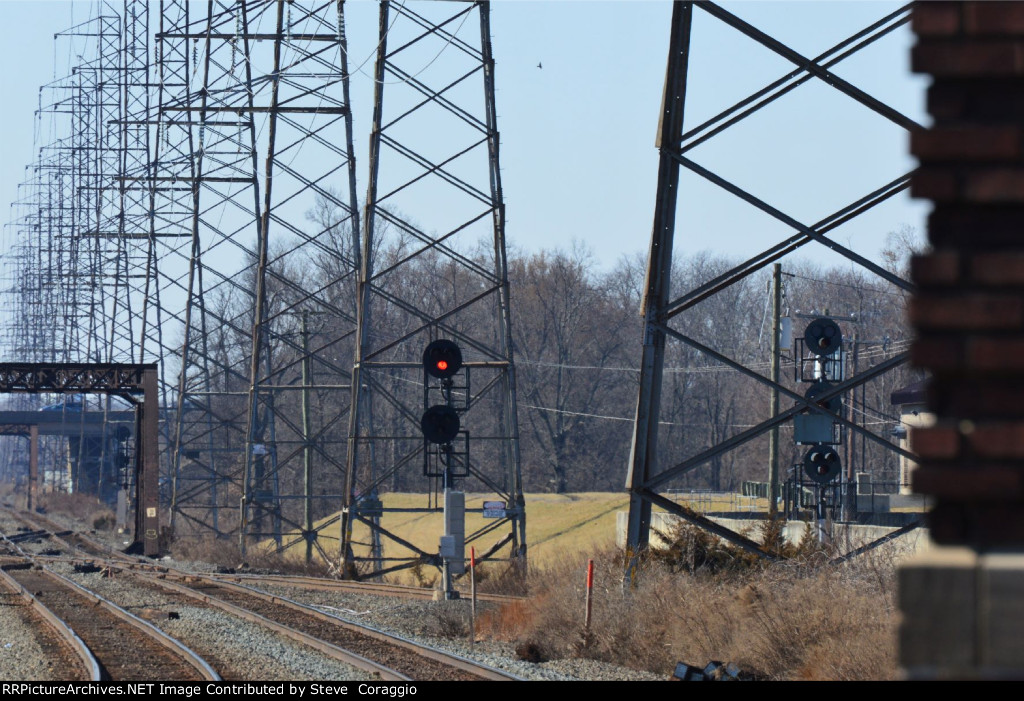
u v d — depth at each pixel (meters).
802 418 85.50
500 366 117.94
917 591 14.23
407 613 83.75
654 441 61.00
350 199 149.88
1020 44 14.80
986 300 14.60
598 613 64.12
